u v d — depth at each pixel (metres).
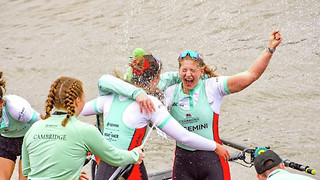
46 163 10.68
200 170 14.23
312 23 37.72
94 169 13.84
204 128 13.98
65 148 10.64
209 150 13.09
